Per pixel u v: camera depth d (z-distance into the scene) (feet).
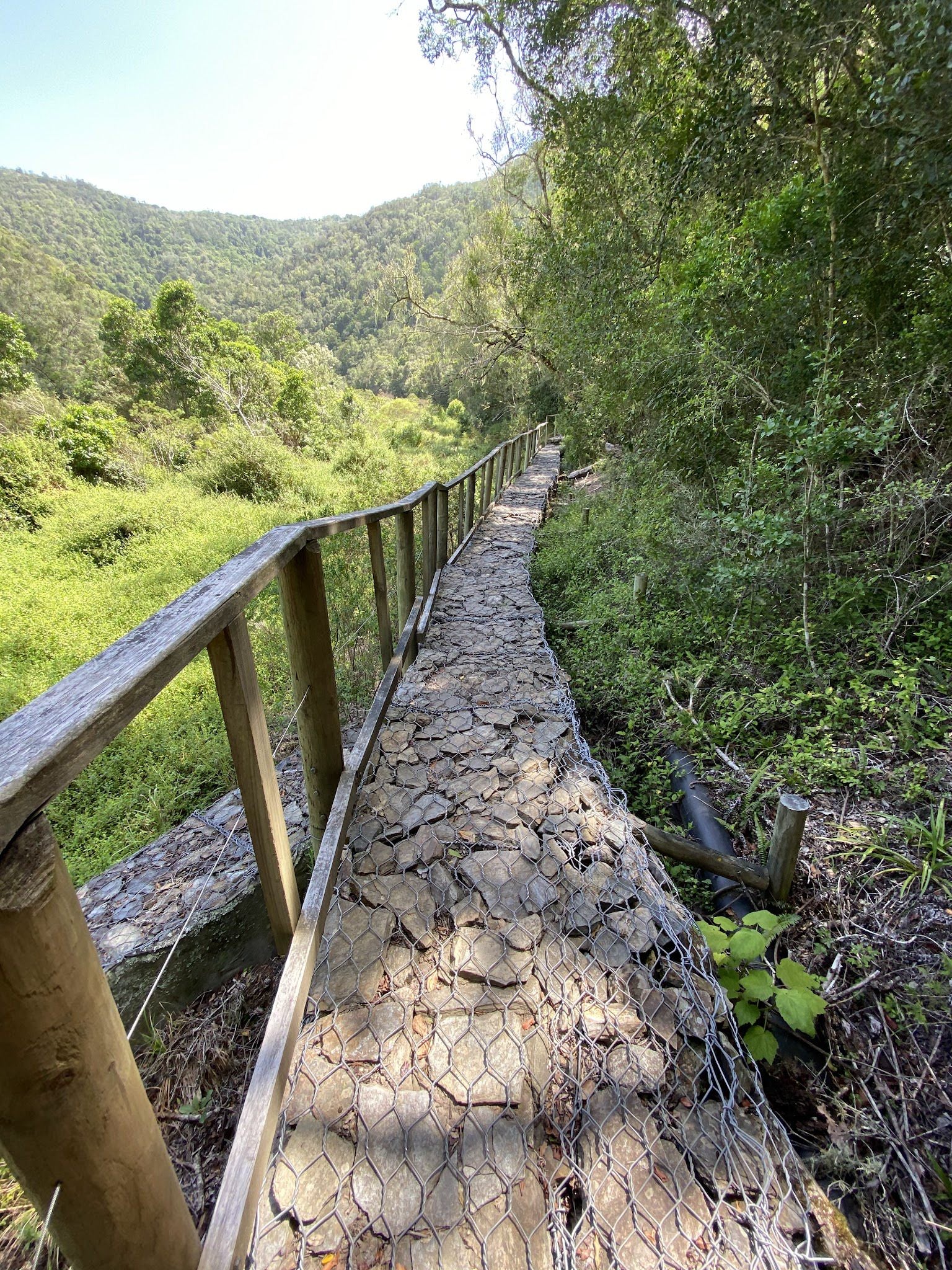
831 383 8.75
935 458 8.46
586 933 4.86
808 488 9.01
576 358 23.02
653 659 10.84
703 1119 3.58
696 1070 3.86
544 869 5.52
